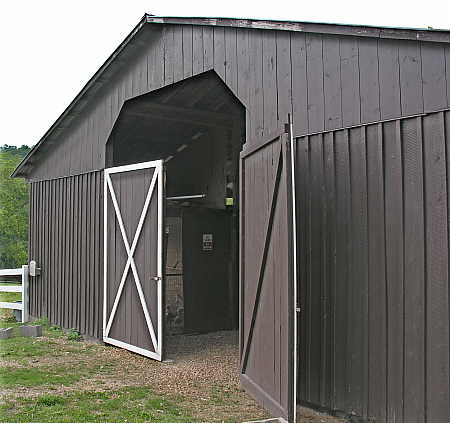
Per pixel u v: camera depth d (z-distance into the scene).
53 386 5.50
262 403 4.83
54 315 9.27
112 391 5.34
